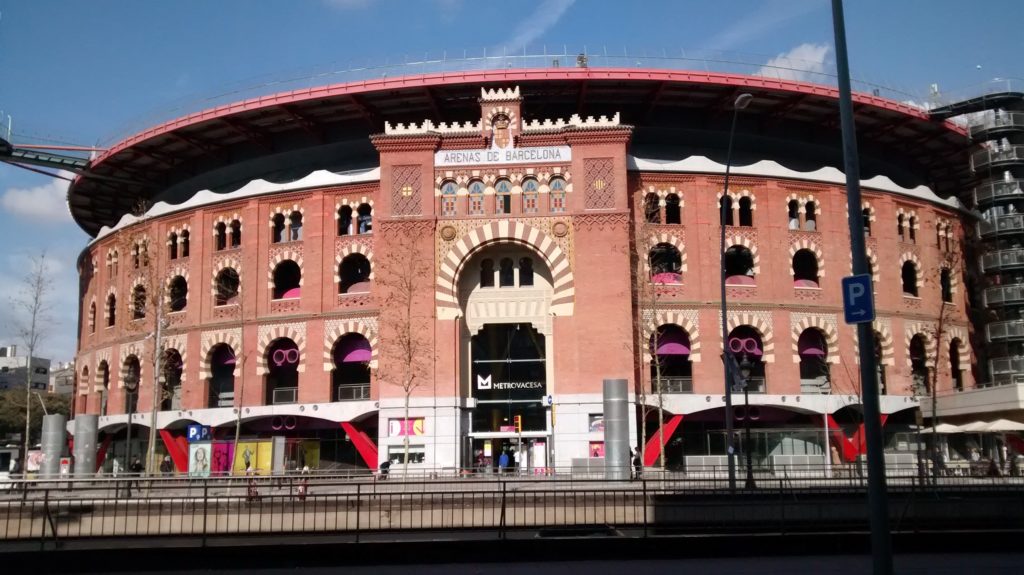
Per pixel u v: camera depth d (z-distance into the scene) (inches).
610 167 1785.2
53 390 5280.5
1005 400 1828.2
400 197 1793.8
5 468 2470.5
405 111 2021.4
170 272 2106.3
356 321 1873.8
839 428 1914.4
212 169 2252.7
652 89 1943.9
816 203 2003.0
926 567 692.7
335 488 1339.8
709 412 1876.2
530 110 2049.7
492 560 778.2
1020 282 2304.4
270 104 1952.5
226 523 922.7
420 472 1585.9
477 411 1798.7
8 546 871.1
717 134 2097.7
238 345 1966.0
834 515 952.9
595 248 1758.1
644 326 1790.1
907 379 2015.3
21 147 2222.0
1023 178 2320.4
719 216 1925.4
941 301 2134.6
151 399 2066.9
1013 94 2204.7
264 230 1991.9
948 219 2241.6
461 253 1774.1
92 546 852.0
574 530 900.0
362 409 1815.9
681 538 790.5
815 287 1962.4
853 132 540.4
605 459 1502.2
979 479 1635.1
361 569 741.3
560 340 1736.0
